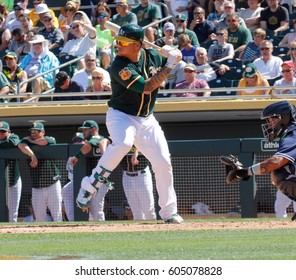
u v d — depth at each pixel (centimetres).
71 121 5006
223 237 2436
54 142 4344
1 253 2105
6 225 3297
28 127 5197
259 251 2059
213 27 5578
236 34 5288
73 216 4278
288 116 2633
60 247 2233
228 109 4662
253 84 4703
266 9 5525
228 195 4225
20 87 5100
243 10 5675
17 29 5666
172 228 2820
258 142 4212
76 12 5406
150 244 2272
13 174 4344
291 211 4100
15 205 4356
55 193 4300
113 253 2066
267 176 4144
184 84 4816
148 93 2800
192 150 4278
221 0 5691
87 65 4903
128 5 5934
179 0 5944
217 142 4250
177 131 5066
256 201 4166
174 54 2745
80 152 4216
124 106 2841
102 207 4194
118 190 4262
